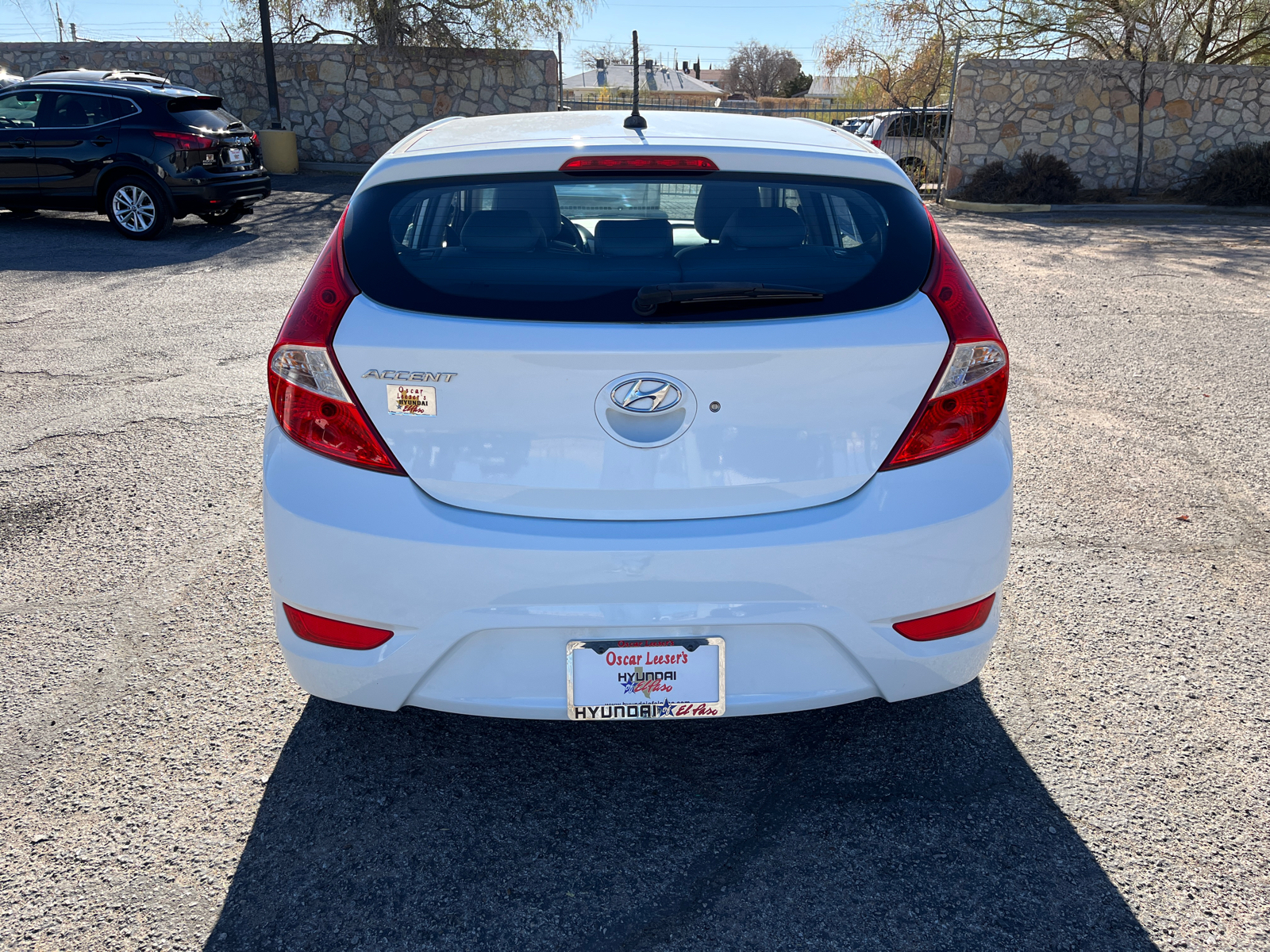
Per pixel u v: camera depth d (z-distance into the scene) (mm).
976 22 20422
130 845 2252
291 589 2123
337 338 2006
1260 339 7223
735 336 1953
